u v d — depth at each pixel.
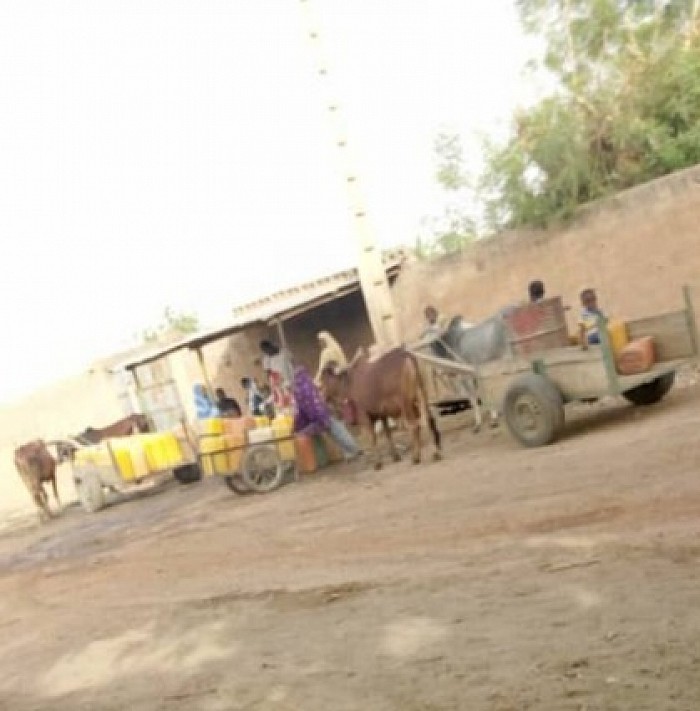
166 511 14.49
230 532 10.91
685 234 13.87
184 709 5.29
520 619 5.30
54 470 18.12
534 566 6.24
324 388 13.62
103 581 10.09
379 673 5.03
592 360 10.60
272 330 22.47
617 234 14.70
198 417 16.84
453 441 13.29
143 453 16.36
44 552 13.69
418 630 5.59
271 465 13.54
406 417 12.08
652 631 4.64
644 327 11.18
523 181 16.06
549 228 15.61
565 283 15.55
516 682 4.43
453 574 6.59
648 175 16.14
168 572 9.59
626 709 3.87
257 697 5.16
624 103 16.59
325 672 5.28
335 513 10.24
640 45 17.02
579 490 8.00
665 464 8.04
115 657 6.80
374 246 16.41
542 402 10.73
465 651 5.03
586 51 17.33
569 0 17.41
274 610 6.93
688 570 5.39
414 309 18.06
